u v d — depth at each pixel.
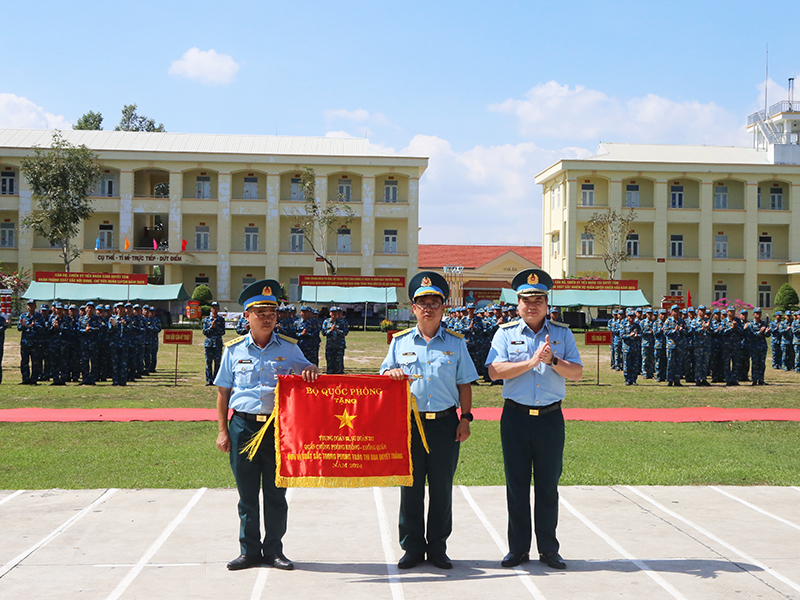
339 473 5.60
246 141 58.69
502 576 5.54
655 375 22.92
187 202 55.03
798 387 19.91
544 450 5.81
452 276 63.22
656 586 5.32
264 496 5.77
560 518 7.11
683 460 9.84
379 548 6.22
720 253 58.22
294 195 56.59
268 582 5.38
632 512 7.32
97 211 54.19
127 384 19.05
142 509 7.25
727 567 5.72
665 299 42.91
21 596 5.06
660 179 56.12
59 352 18.75
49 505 7.38
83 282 30.81
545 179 61.50
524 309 6.00
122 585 5.28
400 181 56.97
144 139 57.50
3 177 53.84
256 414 5.73
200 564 5.75
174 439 11.09
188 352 31.38
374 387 5.69
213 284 56.41
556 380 5.86
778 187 57.88
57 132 57.03
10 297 47.78
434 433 5.78
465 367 5.89
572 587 5.30
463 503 7.67
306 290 42.31
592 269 56.38
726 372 20.38
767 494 8.05
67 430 11.77
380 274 57.41
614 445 10.92
